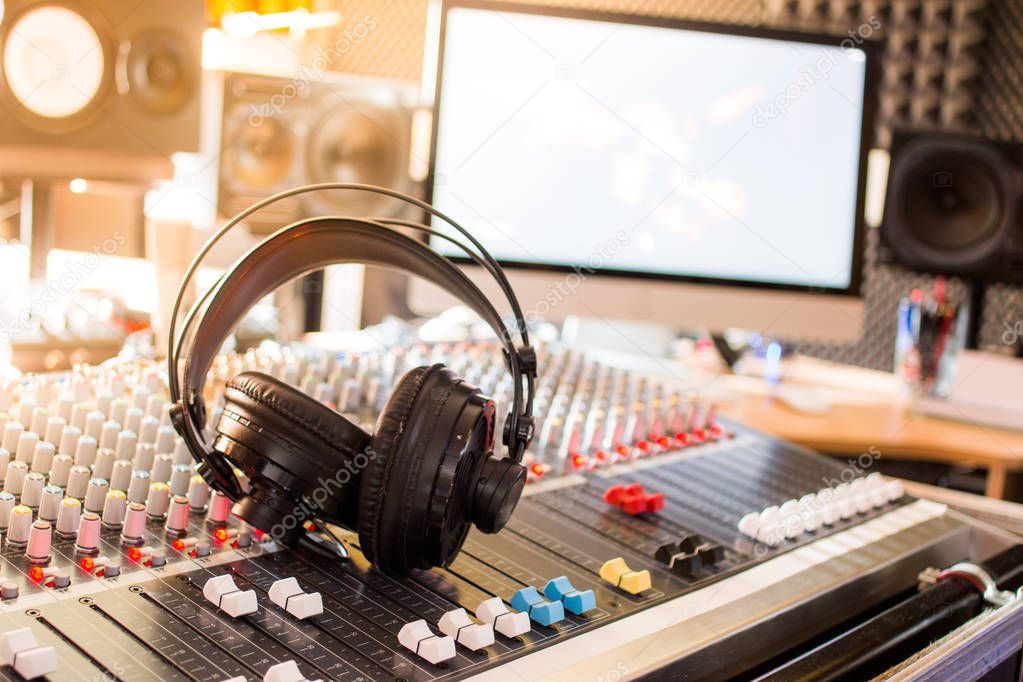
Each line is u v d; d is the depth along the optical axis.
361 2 2.15
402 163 1.70
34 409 0.94
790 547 1.01
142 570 0.75
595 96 1.80
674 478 1.16
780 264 1.94
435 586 0.82
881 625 0.86
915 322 2.25
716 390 2.05
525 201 1.79
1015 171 2.25
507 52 1.76
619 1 2.52
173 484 0.87
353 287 2.11
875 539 1.07
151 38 1.27
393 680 0.67
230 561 0.79
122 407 0.96
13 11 1.18
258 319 1.77
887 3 2.81
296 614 0.73
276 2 1.63
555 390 1.35
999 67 2.85
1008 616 0.89
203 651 0.66
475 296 0.88
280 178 1.62
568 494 1.06
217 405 1.03
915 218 2.28
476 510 0.82
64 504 0.77
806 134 1.92
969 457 1.89
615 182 1.83
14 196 1.37
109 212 1.54
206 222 1.61
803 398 2.05
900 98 2.86
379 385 1.23
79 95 1.24
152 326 1.52
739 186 1.90
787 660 0.89
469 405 0.79
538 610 0.78
